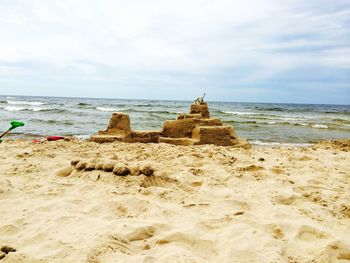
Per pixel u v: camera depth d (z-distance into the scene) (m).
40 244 2.67
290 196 4.04
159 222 3.13
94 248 2.54
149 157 6.24
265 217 3.40
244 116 35.34
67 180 4.61
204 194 4.11
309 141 14.01
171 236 2.84
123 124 8.85
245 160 6.30
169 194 4.07
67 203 3.62
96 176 4.68
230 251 2.61
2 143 7.98
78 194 4.02
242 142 8.75
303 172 5.38
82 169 4.95
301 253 2.68
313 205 3.78
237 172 5.27
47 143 8.02
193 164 5.62
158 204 3.64
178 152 6.68
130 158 6.02
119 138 8.41
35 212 3.36
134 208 3.58
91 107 44.53
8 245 2.61
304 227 3.06
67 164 5.53
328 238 2.84
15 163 5.54
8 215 3.30
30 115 24.98
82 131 15.19
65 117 24.33
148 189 4.20
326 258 2.54
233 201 3.83
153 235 2.94
